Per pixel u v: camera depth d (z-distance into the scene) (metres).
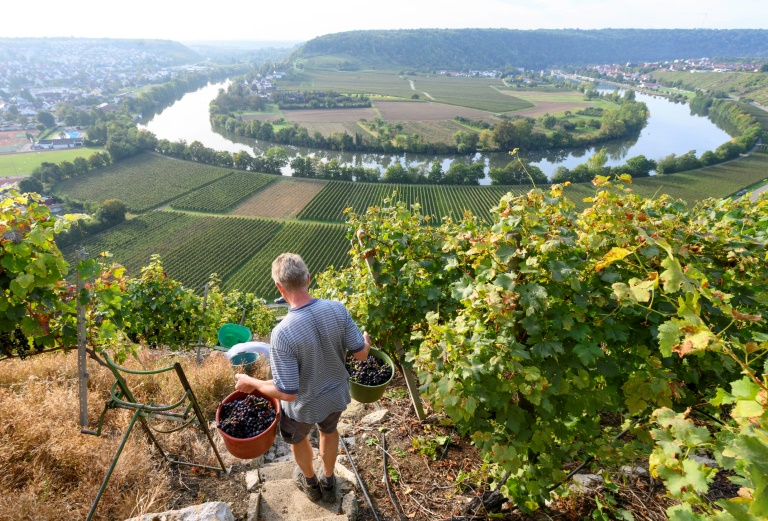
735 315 1.95
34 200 3.57
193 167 93.81
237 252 54.75
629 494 3.21
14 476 3.10
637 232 3.06
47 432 3.45
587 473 3.55
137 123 163.00
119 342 4.84
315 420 2.81
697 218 4.71
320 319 2.71
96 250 55.69
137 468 3.31
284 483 3.42
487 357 2.84
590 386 3.01
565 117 163.25
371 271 4.49
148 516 2.71
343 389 2.90
